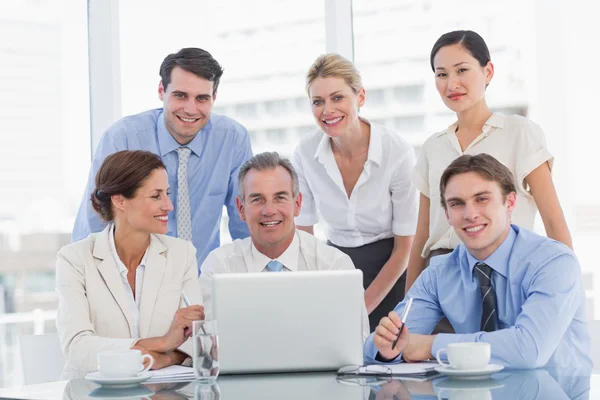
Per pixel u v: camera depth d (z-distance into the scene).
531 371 1.99
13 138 4.08
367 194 3.43
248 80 4.23
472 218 2.30
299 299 2.00
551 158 2.92
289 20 4.18
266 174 2.60
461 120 3.05
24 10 4.09
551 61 3.83
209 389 1.79
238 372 2.01
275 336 2.00
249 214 2.62
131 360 1.92
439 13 3.97
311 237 2.76
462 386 1.74
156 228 2.52
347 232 3.54
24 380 2.62
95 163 3.26
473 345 1.88
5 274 4.05
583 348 2.31
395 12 4.04
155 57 4.25
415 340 2.18
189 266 2.64
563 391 1.64
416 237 3.18
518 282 2.31
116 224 2.55
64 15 4.17
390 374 1.93
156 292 2.54
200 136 3.33
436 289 2.49
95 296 2.49
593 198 3.77
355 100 3.23
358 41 4.10
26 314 4.08
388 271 3.44
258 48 4.21
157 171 2.53
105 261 2.52
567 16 3.80
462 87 2.98
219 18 4.23
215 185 3.38
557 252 2.28
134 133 3.28
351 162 3.42
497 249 2.35
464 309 2.41
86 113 4.22
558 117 3.83
